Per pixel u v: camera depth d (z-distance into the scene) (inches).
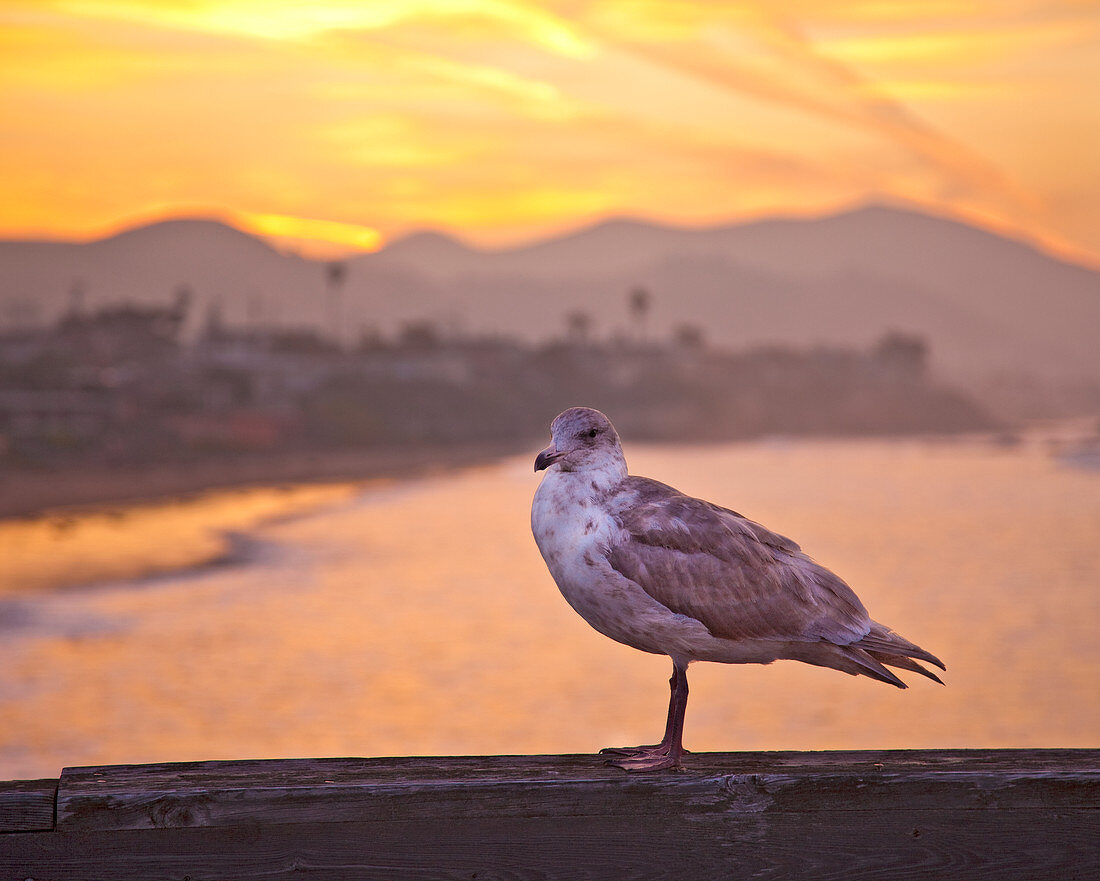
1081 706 1336.1
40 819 133.0
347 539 3287.4
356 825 136.9
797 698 1321.4
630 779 140.4
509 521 3850.9
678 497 185.5
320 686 1366.9
